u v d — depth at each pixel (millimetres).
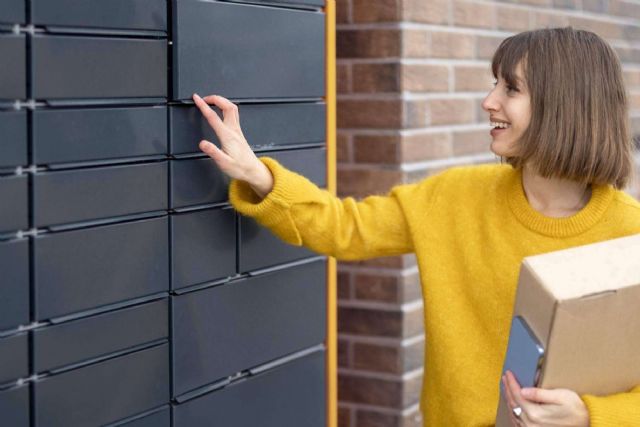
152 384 2410
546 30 2354
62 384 2203
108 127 2246
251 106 2605
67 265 2186
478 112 4043
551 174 2301
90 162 2225
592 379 2078
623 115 2344
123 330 2324
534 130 2291
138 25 2295
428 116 3766
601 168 2285
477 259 2404
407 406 3754
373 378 3768
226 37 2496
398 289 3701
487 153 4098
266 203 2471
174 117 2402
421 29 3711
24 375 2131
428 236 2477
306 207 2498
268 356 2742
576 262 2057
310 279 2867
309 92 2791
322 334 2930
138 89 2307
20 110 2084
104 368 2291
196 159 2475
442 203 2484
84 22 2180
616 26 5055
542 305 2002
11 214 2080
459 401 2400
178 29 2361
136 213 2334
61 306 2180
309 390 2910
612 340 2035
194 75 2410
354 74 3707
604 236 2312
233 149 2420
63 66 2146
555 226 2324
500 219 2389
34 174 2111
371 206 2584
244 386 2682
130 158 2307
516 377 2092
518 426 2109
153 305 2395
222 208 2562
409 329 3736
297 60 2736
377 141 3689
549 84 2277
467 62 3965
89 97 2201
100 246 2252
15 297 2094
